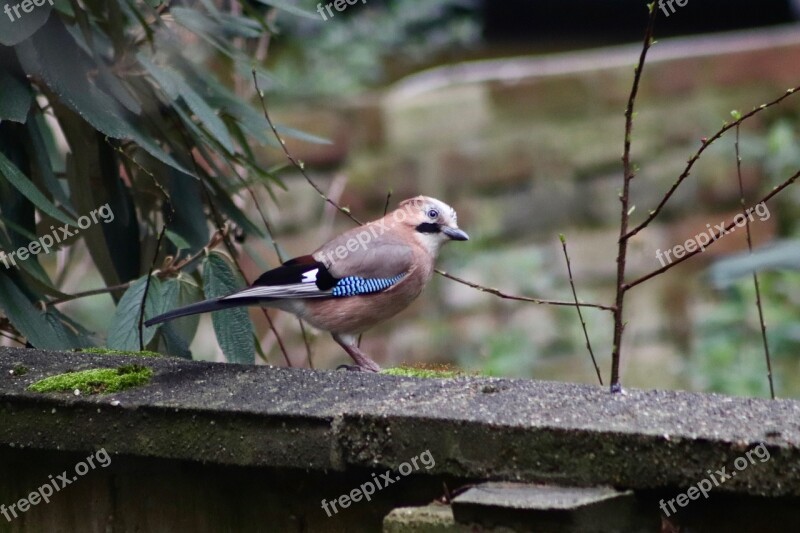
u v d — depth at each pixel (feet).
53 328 26.91
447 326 61.46
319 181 62.95
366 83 81.15
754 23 88.07
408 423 16.40
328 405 17.44
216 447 17.75
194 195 30.48
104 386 19.36
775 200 62.85
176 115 29.55
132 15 27.58
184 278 28.30
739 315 56.44
